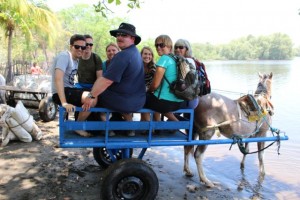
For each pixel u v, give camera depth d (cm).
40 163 665
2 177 587
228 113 596
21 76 1093
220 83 3381
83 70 576
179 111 503
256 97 663
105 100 458
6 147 748
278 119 1528
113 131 514
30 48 2697
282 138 609
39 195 530
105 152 646
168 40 500
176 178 658
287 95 2506
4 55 2906
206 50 16275
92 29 4006
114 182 458
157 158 782
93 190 559
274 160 845
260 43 15888
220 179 688
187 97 475
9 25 1550
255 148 956
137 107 469
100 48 4025
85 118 482
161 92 482
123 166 460
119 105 457
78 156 723
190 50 536
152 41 3903
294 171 767
